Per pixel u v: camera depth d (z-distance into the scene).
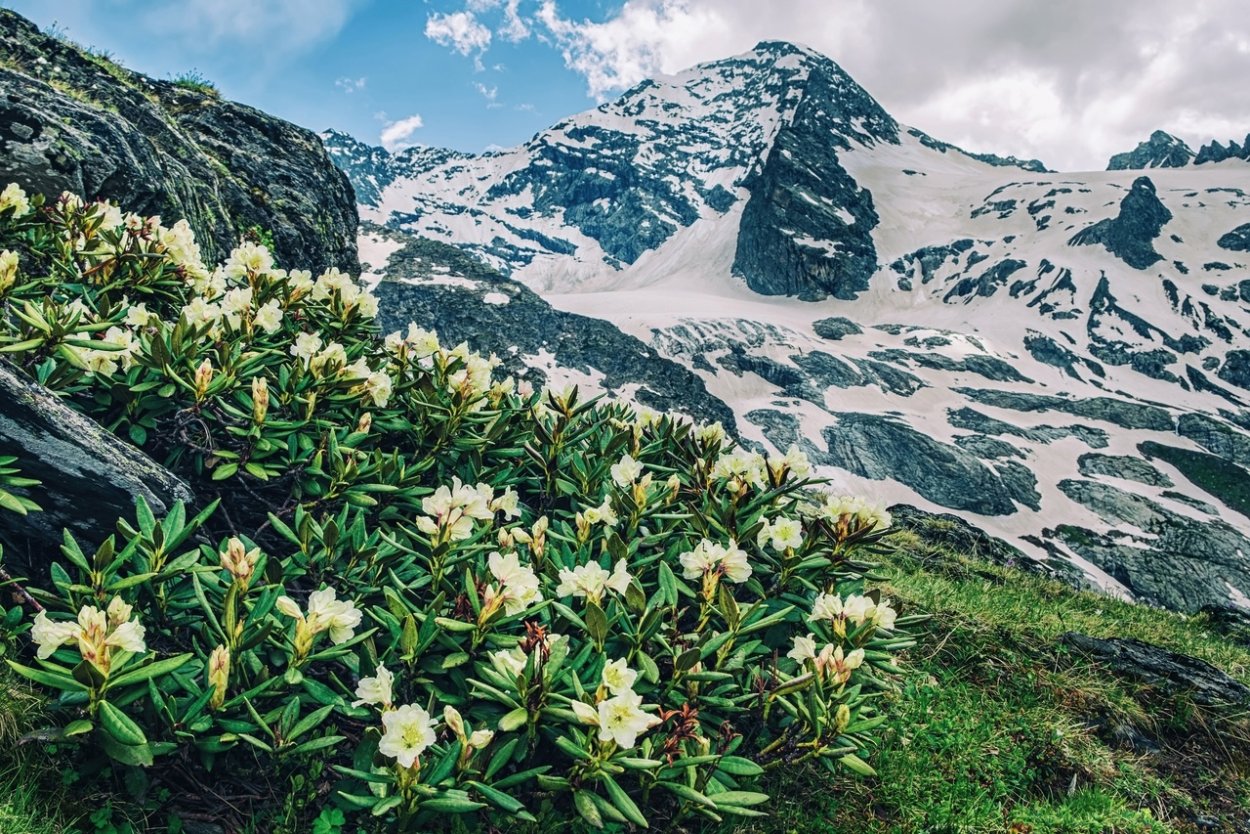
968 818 4.61
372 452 5.08
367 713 3.54
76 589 3.54
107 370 4.51
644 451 6.11
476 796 3.37
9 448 3.73
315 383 5.04
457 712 3.44
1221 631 11.03
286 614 3.52
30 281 4.88
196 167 11.45
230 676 3.50
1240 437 161.00
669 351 192.62
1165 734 6.17
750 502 5.28
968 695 6.05
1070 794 5.17
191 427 4.80
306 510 4.63
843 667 4.05
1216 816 5.29
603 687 3.41
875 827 4.43
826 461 147.75
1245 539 124.25
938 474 143.38
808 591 4.88
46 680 2.96
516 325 104.06
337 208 16.52
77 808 3.12
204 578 3.82
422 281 106.19
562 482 5.40
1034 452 156.12
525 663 3.52
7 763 3.09
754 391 179.12
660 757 3.63
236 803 3.44
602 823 3.31
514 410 5.91
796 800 4.42
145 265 5.50
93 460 3.93
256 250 5.82
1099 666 6.84
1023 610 8.12
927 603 7.45
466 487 4.25
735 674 4.31
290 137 15.87
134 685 3.17
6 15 10.26
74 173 7.63
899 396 182.12
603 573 3.97
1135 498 137.62
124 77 12.81
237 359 4.84
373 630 3.71
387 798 3.13
